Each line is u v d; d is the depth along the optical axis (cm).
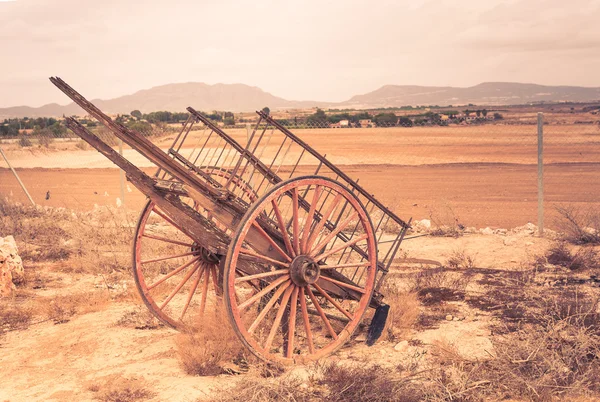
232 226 559
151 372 583
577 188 1994
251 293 728
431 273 921
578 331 559
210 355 596
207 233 602
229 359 607
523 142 3594
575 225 1212
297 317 725
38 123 6294
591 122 4334
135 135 533
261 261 571
